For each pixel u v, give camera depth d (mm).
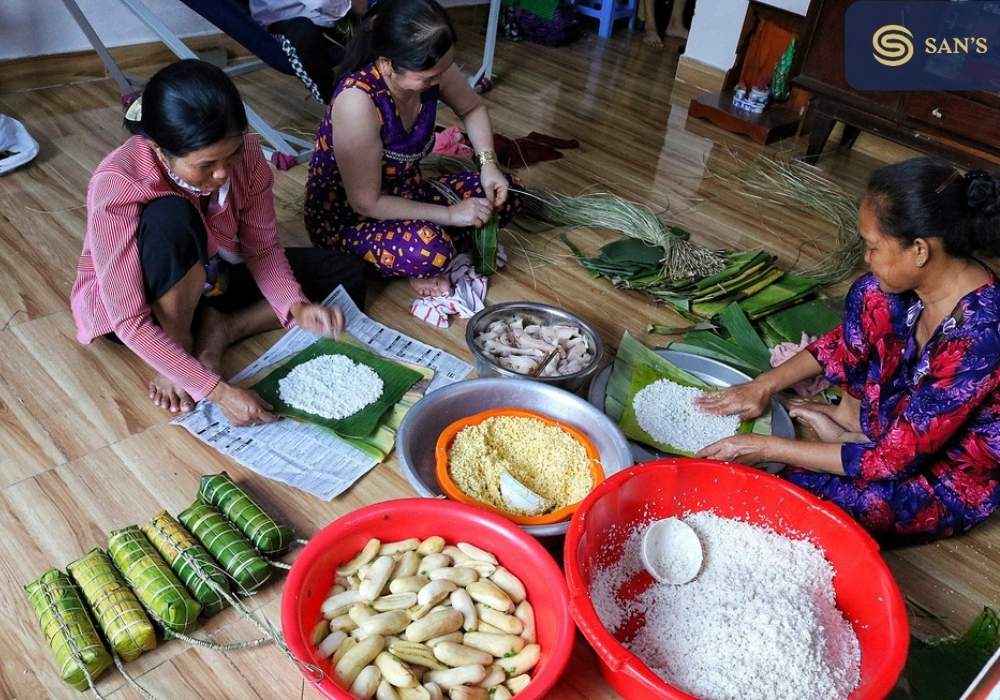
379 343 2291
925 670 1534
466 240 2699
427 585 1450
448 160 3309
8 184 2908
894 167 1509
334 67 3168
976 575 1821
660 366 2238
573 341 2248
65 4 3268
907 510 1773
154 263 1813
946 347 1591
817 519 1589
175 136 1558
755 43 4352
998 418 1655
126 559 1523
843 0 3518
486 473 1740
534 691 1245
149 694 1395
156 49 3969
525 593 1500
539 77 4617
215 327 2170
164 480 1810
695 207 3369
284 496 1805
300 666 1256
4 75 3533
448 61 2133
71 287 2406
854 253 2955
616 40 5410
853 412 2146
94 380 2066
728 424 2053
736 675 1346
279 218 2895
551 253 2881
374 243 2439
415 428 1828
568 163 3617
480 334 2215
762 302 2633
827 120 3777
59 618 1414
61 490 1757
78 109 3525
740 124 4117
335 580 1489
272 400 2016
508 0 5055
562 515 1651
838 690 1360
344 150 2271
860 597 1503
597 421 1877
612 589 1572
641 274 2711
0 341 2154
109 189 1746
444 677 1346
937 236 1483
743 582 1549
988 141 3334
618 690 1403
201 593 1496
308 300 2162
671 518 1637
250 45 3037
